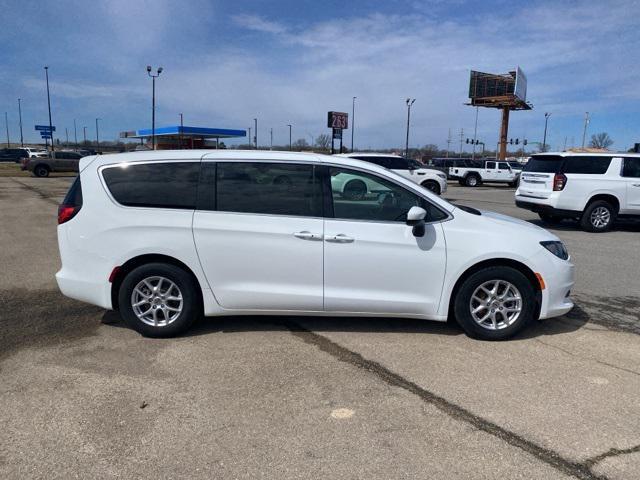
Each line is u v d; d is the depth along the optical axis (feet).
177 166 14.58
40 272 22.85
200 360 13.39
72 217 14.73
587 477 8.81
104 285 14.64
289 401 11.31
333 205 14.53
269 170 14.51
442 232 14.52
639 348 14.56
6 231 34.83
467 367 13.12
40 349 14.05
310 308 14.76
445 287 14.67
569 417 10.72
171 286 14.66
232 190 14.51
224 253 14.38
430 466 9.07
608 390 11.93
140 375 12.51
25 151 207.82
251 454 9.40
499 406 11.16
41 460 9.19
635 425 10.43
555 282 14.88
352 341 14.75
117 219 14.38
